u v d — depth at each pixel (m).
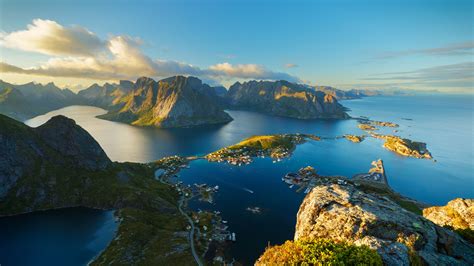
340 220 34.78
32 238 145.25
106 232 148.88
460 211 54.78
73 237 145.62
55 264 123.31
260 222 167.38
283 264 23.72
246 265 123.69
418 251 29.45
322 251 23.12
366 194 41.78
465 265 28.61
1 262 124.88
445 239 32.34
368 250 23.55
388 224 32.81
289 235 151.88
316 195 40.88
